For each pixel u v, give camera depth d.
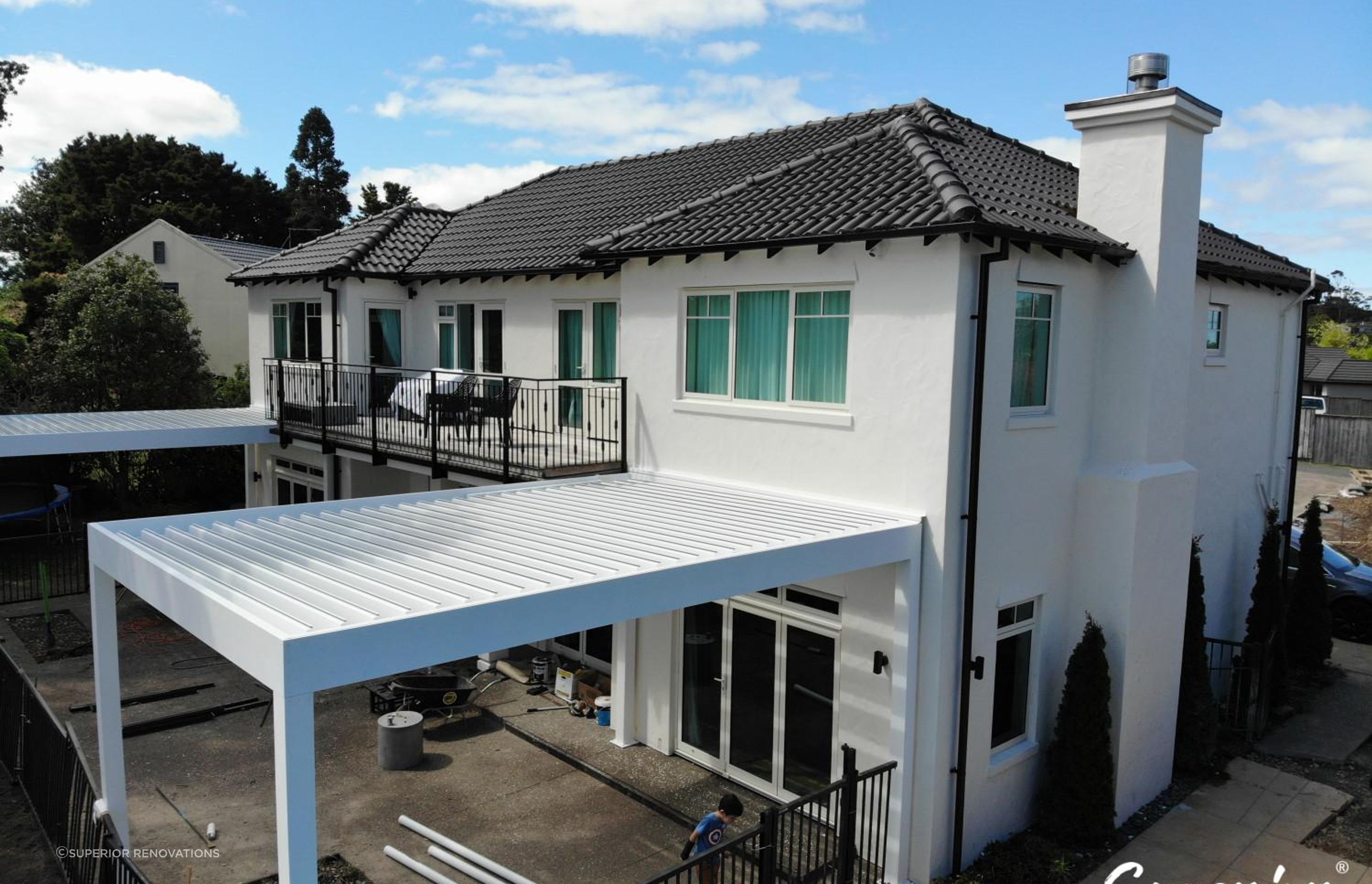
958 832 8.84
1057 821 9.50
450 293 16.28
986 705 9.20
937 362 8.55
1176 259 10.07
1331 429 36.16
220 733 11.70
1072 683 9.48
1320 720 12.87
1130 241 9.95
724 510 9.27
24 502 21.22
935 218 8.29
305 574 6.64
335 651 5.16
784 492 10.05
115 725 8.00
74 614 16.19
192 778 10.41
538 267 13.60
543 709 12.66
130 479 23.97
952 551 8.67
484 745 11.68
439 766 11.03
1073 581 10.18
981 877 8.80
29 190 58.47
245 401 26.08
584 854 9.16
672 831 9.64
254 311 19.84
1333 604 16.91
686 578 6.96
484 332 15.81
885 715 9.09
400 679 12.41
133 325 22.64
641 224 11.62
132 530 8.07
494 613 5.88
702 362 11.07
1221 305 13.02
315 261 17.47
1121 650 9.80
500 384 15.09
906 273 8.78
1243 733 12.11
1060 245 8.93
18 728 10.04
